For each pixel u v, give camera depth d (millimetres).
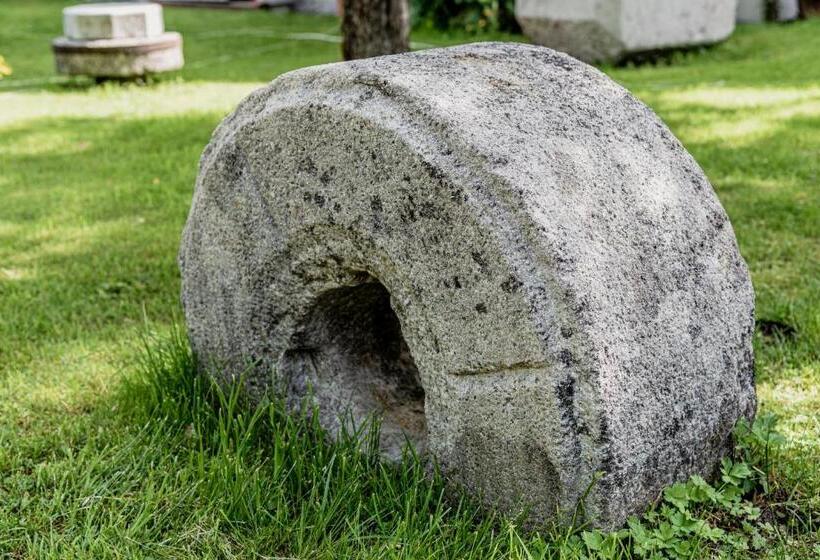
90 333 3762
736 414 2461
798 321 3518
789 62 8477
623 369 2141
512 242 2123
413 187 2234
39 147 6645
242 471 2496
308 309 2635
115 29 8523
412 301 2322
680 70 8539
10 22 12562
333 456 2494
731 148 5816
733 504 2402
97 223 5051
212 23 12297
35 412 3117
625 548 2193
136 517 2453
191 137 6727
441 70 2414
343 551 2291
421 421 2725
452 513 2398
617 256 2199
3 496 2611
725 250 2484
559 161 2230
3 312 3939
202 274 2846
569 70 2559
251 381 2799
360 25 5836
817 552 2258
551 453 2158
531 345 2117
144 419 2912
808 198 4879
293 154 2482
